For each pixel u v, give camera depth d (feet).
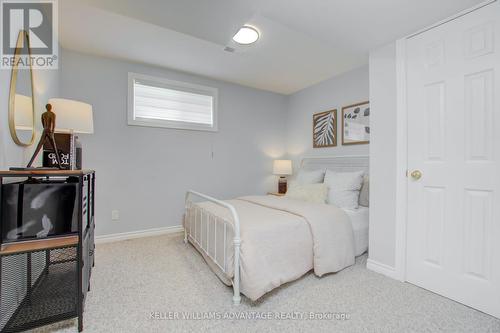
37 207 4.10
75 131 5.52
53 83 7.52
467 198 5.16
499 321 4.65
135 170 9.88
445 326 4.52
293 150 13.85
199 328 4.44
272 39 7.93
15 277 4.19
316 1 4.92
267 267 5.32
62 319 4.15
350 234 7.24
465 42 5.17
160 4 5.08
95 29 7.36
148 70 10.12
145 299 5.36
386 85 6.60
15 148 4.70
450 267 5.41
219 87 11.94
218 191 11.98
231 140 12.36
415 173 5.98
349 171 10.37
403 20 5.50
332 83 11.50
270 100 13.73
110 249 8.45
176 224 10.76
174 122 10.71
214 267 6.48
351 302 5.30
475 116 5.04
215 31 6.25
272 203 8.22
